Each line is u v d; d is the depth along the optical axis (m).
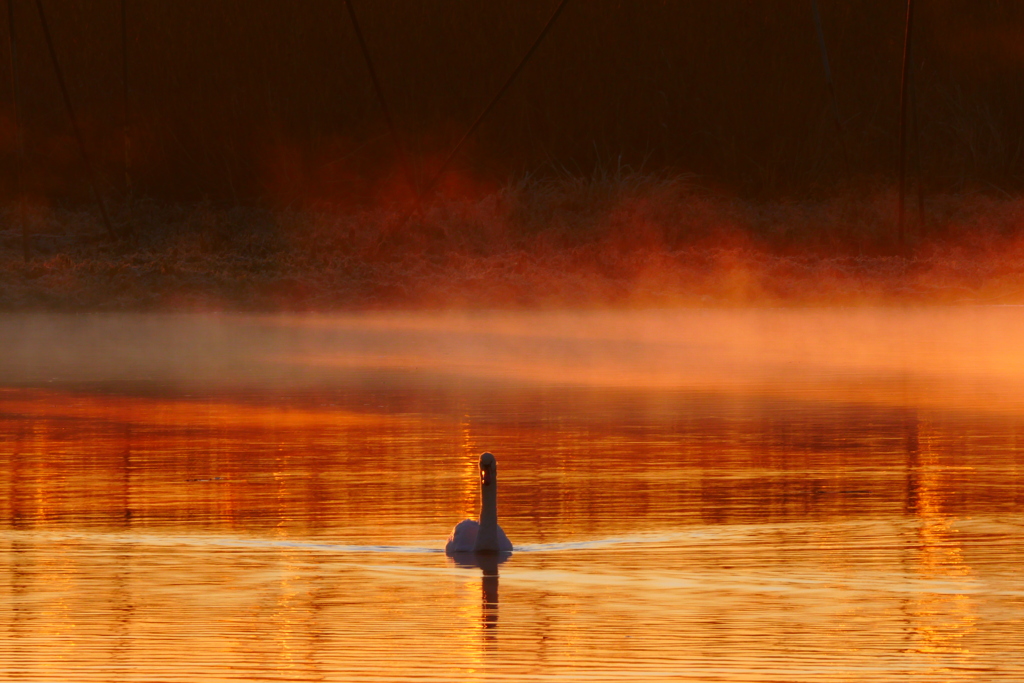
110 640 10.14
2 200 64.06
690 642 9.98
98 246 57.22
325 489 16.56
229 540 13.66
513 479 17.20
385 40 66.69
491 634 10.23
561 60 66.81
